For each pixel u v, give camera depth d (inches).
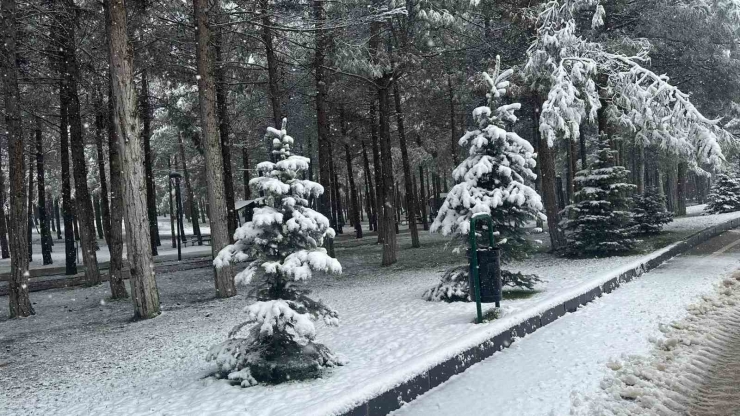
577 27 743.7
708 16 702.5
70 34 675.4
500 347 277.4
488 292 338.6
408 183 1098.1
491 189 446.9
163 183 2389.3
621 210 685.9
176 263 1100.5
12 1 590.9
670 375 223.5
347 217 2859.3
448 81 1039.0
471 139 456.8
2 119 808.3
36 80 703.1
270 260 254.1
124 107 514.3
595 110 624.1
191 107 987.9
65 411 246.5
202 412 210.1
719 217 1184.8
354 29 754.2
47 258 1295.5
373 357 274.5
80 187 821.2
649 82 657.6
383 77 834.2
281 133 267.9
